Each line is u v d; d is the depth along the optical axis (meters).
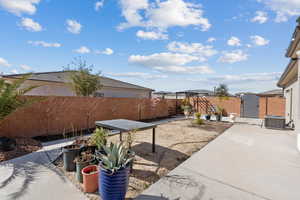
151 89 20.27
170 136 7.23
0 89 4.78
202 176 3.53
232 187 3.10
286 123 11.45
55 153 4.70
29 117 6.16
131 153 3.29
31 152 4.77
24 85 9.87
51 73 13.34
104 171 2.44
